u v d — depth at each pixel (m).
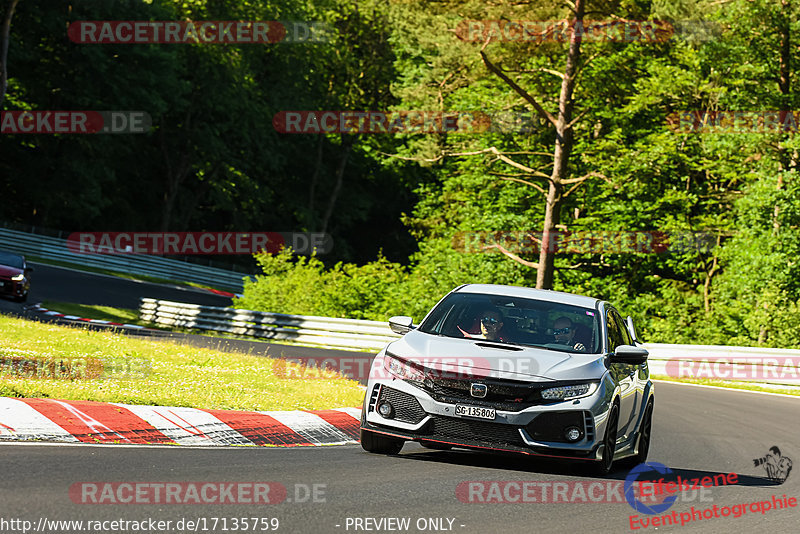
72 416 35.12
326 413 45.44
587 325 37.16
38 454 29.62
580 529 25.27
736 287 136.25
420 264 154.88
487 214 158.38
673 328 142.38
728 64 142.25
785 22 136.62
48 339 60.97
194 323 128.62
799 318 124.00
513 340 36.16
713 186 163.12
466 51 129.62
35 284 151.00
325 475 30.55
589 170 153.25
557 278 158.88
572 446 32.69
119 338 68.50
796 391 89.69
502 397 32.84
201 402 42.25
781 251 131.88
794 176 133.75
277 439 39.34
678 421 59.25
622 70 143.00
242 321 124.44
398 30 137.25
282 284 144.88
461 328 36.97
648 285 163.25
